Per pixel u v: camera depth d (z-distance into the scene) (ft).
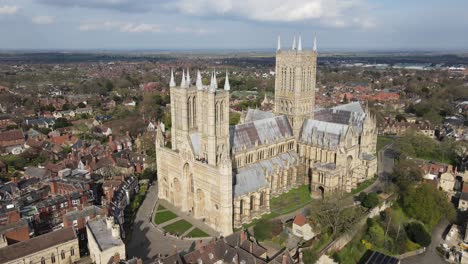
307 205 492.13
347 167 532.73
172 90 451.12
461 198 503.61
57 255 338.34
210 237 410.72
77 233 387.14
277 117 561.84
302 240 401.49
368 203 469.16
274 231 406.62
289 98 563.48
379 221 460.14
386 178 590.14
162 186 512.63
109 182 508.94
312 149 549.95
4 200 462.19
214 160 427.33
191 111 446.19
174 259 313.73
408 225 458.91
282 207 485.97
